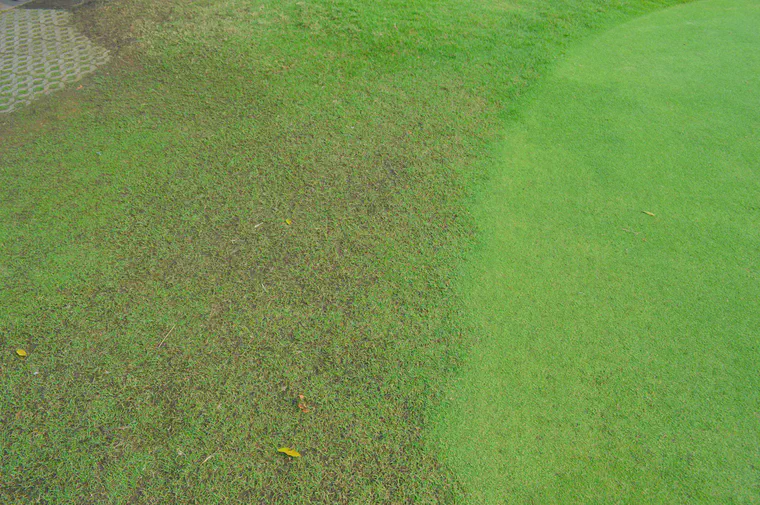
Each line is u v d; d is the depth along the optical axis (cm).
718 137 494
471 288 349
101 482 252
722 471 262
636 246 383
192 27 659
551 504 250
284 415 279
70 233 379
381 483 255
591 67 607
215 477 255
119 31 647
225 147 464
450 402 288
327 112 514
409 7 722
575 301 343
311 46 625
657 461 266
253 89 546
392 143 475
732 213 411
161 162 445
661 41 666
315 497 249
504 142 484
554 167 455
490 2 752
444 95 548
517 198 421
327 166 444
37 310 328
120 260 360
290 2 725
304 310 330
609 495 253
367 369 300
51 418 276
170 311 328
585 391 294
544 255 374
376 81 568
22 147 457
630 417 283
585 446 271
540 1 762
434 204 411
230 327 320
